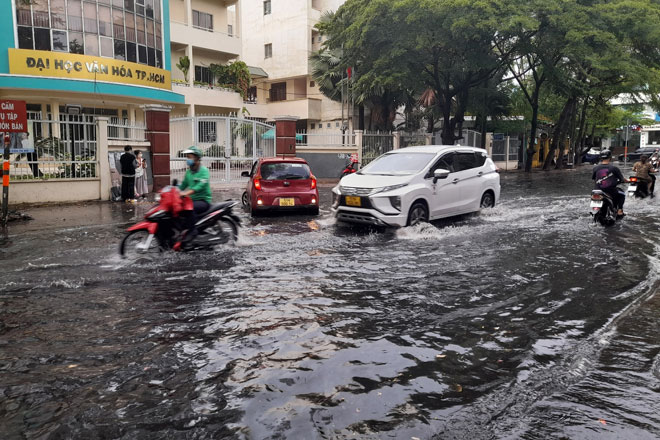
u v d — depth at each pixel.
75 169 15.25
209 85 33.28
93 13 22.91
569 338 4.37
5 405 3.23
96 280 6.25
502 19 21.23
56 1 21.86
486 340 4.33
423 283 6.15
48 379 3.59
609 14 24.19
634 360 3.90
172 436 2.87
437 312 5.08
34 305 5.27
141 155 16.94
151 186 18.64
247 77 34.88
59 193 14.85
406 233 9.53
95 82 22.36
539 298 5.54
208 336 4.41
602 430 2.94
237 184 21.56
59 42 22.08
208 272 6.64
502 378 3.60
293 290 5.84
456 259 7.44
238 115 35.44
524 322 4.79
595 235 9.39
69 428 2.96
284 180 11.91
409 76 25.31
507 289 5.89
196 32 32.47
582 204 14.59
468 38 22.22
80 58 22.22
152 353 4.05
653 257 7.54
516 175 29.94
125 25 24.17
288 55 40.91
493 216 11.94
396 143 26.94
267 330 4.56
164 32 26.70
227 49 34.47
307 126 42.41
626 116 50.91
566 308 5.20
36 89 21.22
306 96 41.91
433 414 3.11
